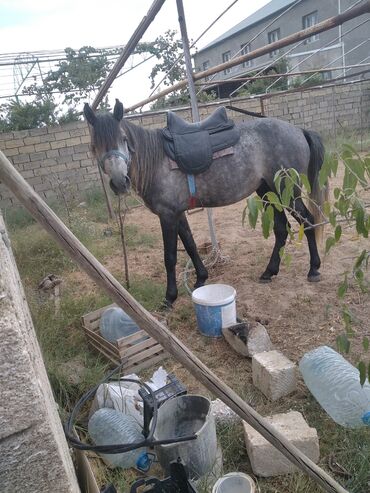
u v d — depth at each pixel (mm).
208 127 3133
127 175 2887
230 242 4828
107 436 1909
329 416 2070
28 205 831
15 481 721
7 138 7691
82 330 3016
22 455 710
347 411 2000
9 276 747
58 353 2709
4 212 7105
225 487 1656
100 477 1811
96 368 2514
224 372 2541
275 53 14594
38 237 5129
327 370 2164
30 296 3719
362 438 1876
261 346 2609
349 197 1141
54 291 3881
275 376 2191
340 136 10195
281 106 10523
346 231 4438
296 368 2455
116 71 3709
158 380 2203
